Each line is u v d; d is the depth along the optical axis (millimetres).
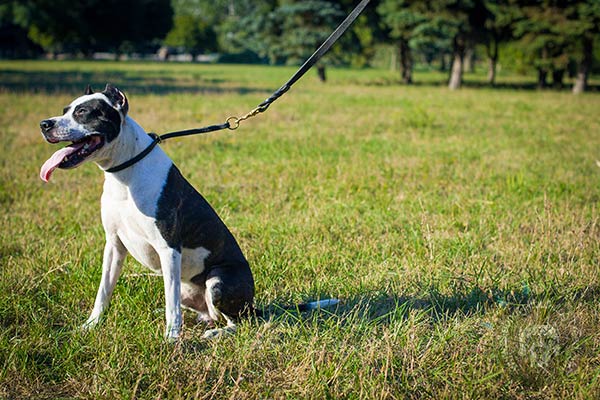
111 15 66312
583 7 31469
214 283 4059
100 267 4918
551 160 10906
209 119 15836
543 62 34875
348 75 52469
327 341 3787
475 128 15648
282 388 3400
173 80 34812
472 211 7367
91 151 3602
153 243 3871
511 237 6215
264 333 3916
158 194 3809
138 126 3852
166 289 3873
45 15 58562
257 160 10375
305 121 16250
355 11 4188
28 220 6656
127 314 4164
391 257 5574
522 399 3332
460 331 3967
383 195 7949
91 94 3732
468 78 53406
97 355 3674
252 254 5566
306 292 4812
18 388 3406
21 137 12445
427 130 14945
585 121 17875
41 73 38188
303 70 4285
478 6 34812
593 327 4055
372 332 3938
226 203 7449
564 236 6117
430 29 34281
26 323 4109
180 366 3498
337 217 6859
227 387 3381
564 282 4891
